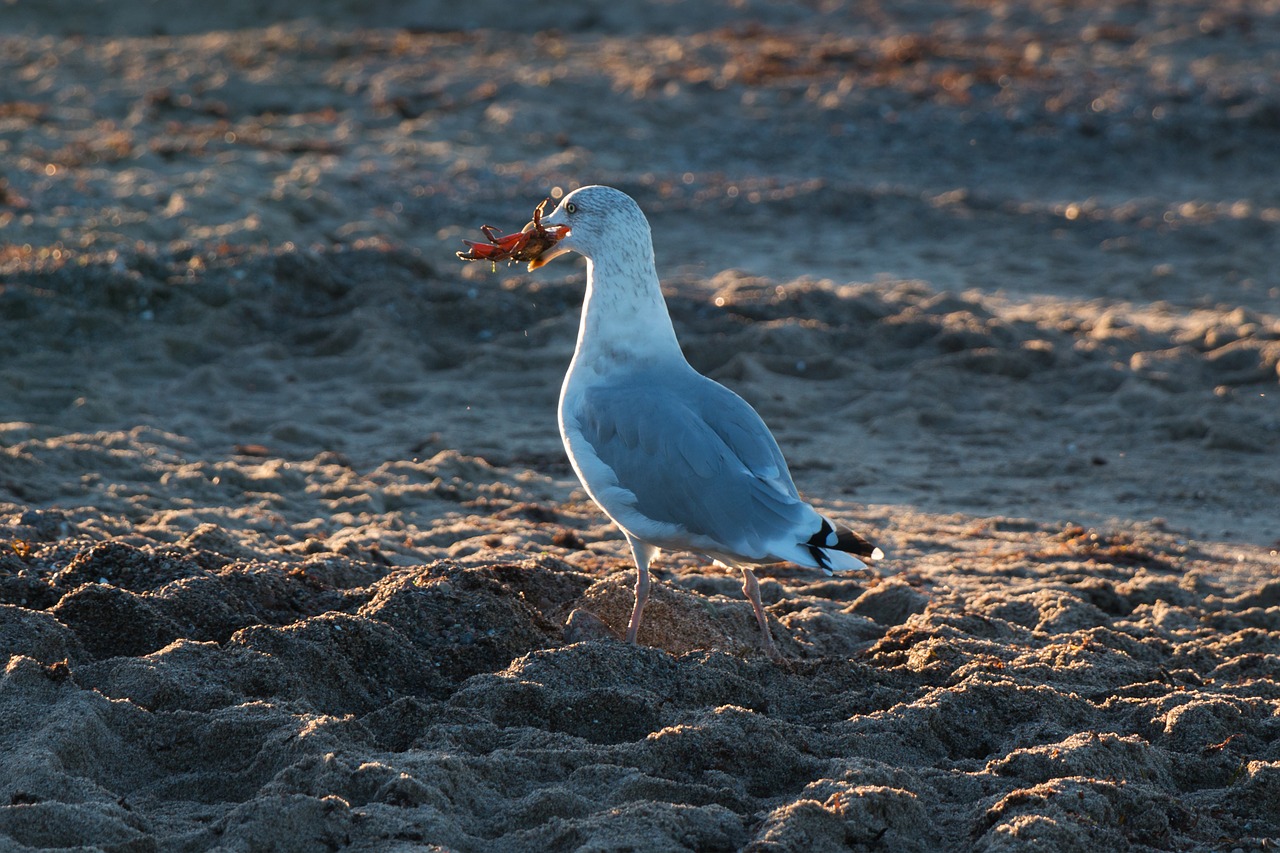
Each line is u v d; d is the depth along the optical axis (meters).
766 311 18.20
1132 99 31.48
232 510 11.13
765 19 41.34
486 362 16.47
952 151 29.17
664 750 5.93
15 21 40.62
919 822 5.50
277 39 36.72
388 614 7.43
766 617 7.75
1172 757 6.37
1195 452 14.52
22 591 7.55
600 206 7.80
